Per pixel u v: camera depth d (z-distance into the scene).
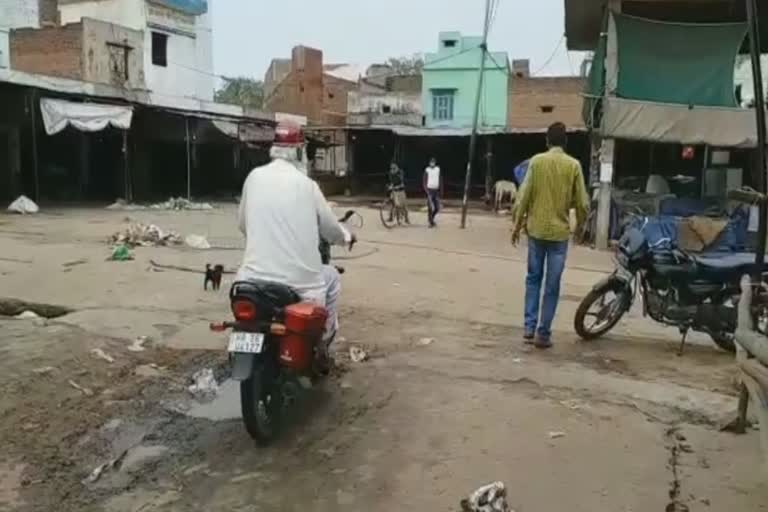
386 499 3.71
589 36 19.97
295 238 4.47
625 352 6.48
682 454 4.27
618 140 15.18
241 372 4.11
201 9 33.91
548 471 4.02
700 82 15.77
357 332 6.92
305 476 3.96
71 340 6.29
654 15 16.89
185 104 25.98
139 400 5.05
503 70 38.12
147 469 4.05
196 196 29.14
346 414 4.82
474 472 4.00
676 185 18.48
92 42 26.94
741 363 3.61
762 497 3.75
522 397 5.14
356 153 35.19
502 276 10.77
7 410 4.79
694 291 6.37
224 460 4.16
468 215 24.59
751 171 17.86
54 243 13.08
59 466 4.07
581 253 14.27
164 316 7.32
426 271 11.04
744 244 7.05
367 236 16.48
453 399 5.08
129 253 11.77
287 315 4.29
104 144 26.23
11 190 22.47
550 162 6.22
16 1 29.61
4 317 7.39
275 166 4.64
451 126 34.12
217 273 8.70
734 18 17.06
